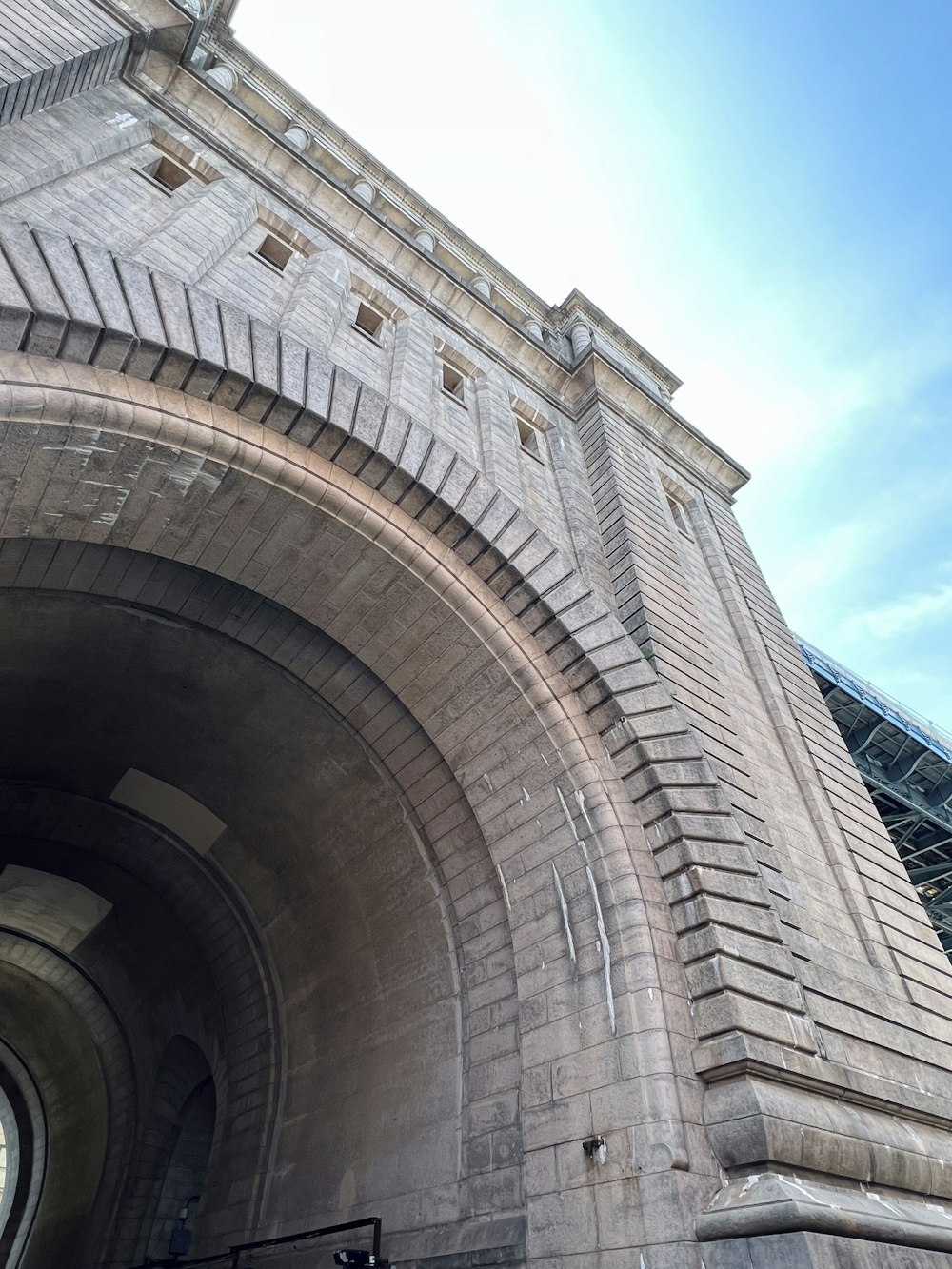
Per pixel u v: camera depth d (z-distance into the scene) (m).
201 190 13.65
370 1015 12.77
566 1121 8.55
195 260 11.80
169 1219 16.75
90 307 8.38
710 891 9.14
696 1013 8.43
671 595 14.45
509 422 16.27
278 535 10.80
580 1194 8.00
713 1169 7.48
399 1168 10.71
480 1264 8.71
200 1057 17.88
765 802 12.26
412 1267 9.48
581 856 9.97
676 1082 7.84
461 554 11.33
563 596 11.36
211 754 14.43
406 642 11.66
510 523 11.57
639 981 8.59
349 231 16.67
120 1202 16.67
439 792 12.20
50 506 9.38
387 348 14.75
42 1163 23.59
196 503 10.19
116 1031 20.05
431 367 15.29
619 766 10.45
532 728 10.90
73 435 8.64
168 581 11.74
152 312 8.98
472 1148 9.76
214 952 16.59
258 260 13.51
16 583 10.83
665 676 12.29
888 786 33.19
